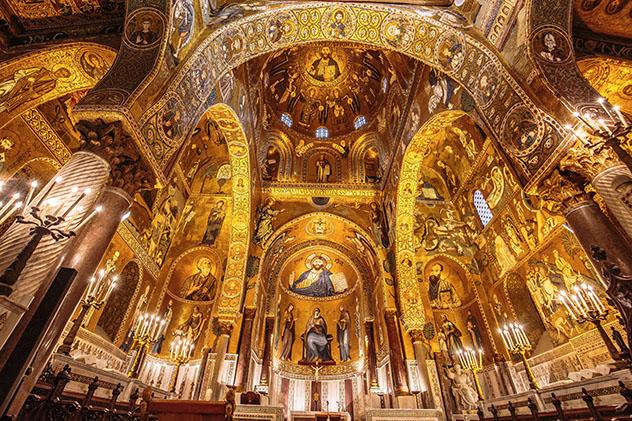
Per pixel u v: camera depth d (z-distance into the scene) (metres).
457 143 15.11
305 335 16.27
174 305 13.20
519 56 6.15
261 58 13.05
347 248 17.19
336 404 14.23
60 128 8.88
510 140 6.35
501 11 6.66
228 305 12.18
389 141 15.15
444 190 16.72
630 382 5.34
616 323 8.07
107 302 10.12
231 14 7.71
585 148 5.04
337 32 8.91
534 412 6.52
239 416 8.92
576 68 5.64
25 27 6.89
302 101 18.53
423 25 8.19
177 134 6.07
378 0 8.35
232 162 12.41
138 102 5.04
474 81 7.39
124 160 4.98
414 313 12.74
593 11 6.49
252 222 14.01
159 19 5.64
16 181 8.01
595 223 4.91
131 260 11.39
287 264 16.97
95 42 6.54
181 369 11.73
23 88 7.17
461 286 14.36
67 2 6.67
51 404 3.42
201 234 14.88
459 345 12.92
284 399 14.22
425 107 11.16
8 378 2.72
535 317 10.91
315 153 18.00
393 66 14.07
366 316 15.13
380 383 13.19
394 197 14.01
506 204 12.51
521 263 11.67
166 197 13.72
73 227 3.99
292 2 8.27
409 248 13.64
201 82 6.86
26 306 3.25
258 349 13.43
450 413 10.90
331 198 16.16
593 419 5.66
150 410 3.82
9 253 3.44
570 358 9.33
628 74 7.04
